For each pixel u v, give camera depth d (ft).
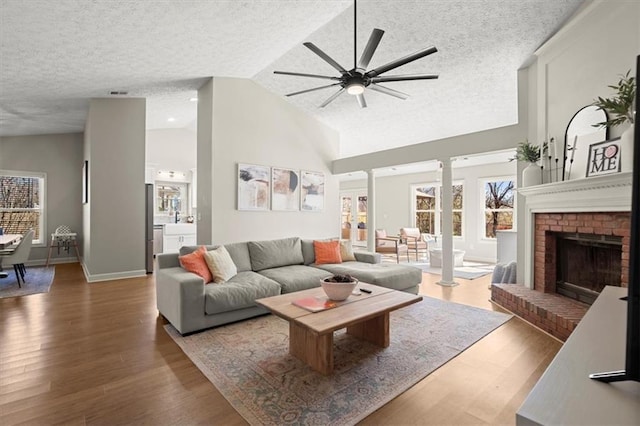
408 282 13.60
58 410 5.85
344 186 35.96
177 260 11.61
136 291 14.55
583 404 2.65
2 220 21.03
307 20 11.88
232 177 16.25
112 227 17.30
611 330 4.36
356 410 5.90
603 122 8.64
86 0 8.48
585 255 10.56
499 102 15.96
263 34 12.28
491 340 9.17
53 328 9.89
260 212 17.28
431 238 26.35
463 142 15.08
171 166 26.73
